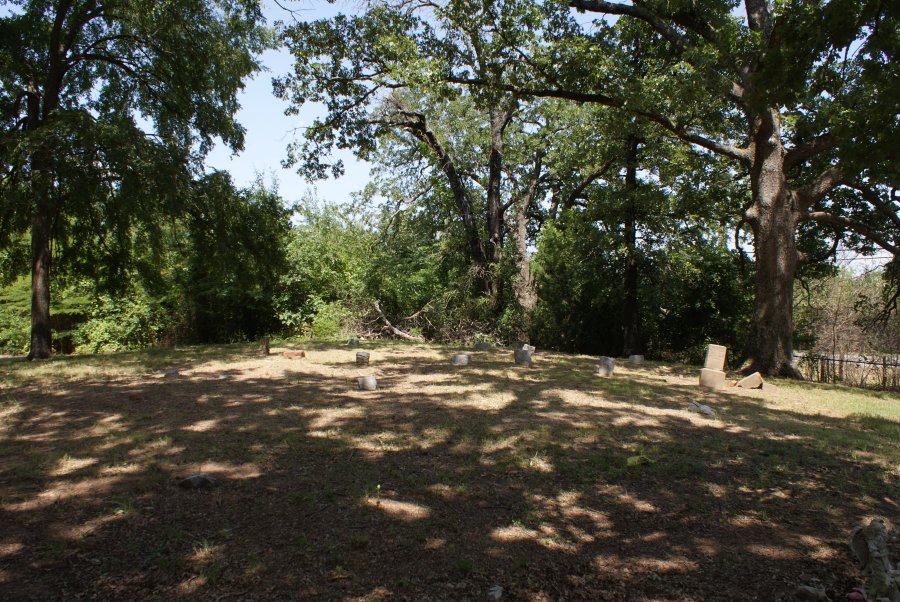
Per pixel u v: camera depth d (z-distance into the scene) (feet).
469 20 51.55
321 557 12.06
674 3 44.65
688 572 11.91
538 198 100.89
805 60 22.09
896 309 78.07
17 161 42.50
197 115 55.57
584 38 50.65
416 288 91.20
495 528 13.73
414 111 84.64
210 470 17.39
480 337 75.15
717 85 43.16
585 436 22.18
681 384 39.06
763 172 49.26
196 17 53.42
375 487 16.08
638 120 53.06
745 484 17.39
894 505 16.11
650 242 70.74
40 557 11.83
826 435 24.18
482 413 26.08
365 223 101.04
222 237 55.62
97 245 57.41
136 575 11.19
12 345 86.38
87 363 43.68
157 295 82.89
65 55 50.80
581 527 13.96
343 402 28.25
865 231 54.08
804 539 13.67
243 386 32.63
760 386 39.99
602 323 75.20
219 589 10.75
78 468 17.44
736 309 76.07
